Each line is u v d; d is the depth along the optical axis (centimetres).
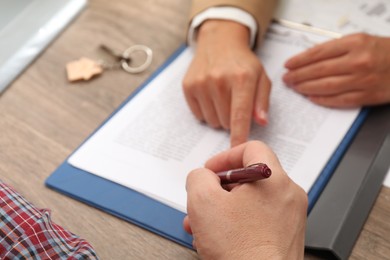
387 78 69
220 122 69
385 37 72
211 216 56
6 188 58
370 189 64
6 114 72
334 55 70
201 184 57
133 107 72
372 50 69
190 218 57
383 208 63
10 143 70
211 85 69
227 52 72
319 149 66
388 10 78
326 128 68
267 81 70
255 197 56
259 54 76
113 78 75
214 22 76
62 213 64
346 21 78
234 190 57
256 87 69
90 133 70
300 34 77
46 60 77
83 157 68
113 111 72
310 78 71
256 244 55
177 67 76
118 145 68
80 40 79
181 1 83
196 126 70
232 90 69
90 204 65
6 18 77
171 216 63
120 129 70
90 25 81
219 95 69
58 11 80
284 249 55
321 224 62
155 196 64
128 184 65
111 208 64
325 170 65
